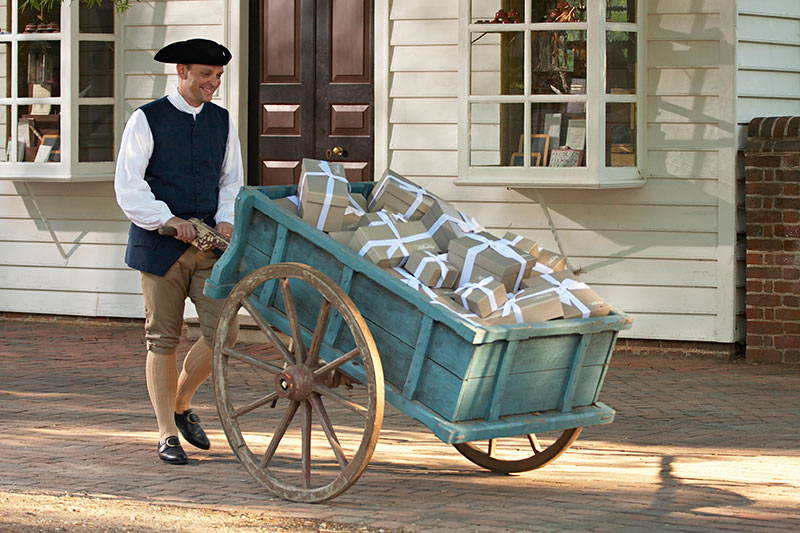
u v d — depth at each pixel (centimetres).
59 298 1284
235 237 651
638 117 1095
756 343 1085
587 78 1062
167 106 711
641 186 1104
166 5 1234
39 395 906
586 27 1059
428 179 1170
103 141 1243
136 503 600
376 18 1177
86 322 1277
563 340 617
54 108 1224
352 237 630
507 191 1144
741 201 1103
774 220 1072
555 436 787
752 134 1080
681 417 854
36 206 1282
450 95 1159
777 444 766
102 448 730
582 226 1126
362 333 587
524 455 725
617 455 734
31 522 562
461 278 632
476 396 589
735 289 1099
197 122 717
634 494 633
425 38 1162
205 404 881
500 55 1080
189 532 550
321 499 604
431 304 585
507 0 1077
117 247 1264
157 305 701
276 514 583
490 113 1084
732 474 682
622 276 1120
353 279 616
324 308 607
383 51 1174
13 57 1234
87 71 1230
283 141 1234
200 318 707
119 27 1245
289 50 1227
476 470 695
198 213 716
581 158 1066
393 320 605
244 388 946
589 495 632
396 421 838
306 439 619
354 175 1212
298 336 620
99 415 834
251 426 801
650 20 1102
